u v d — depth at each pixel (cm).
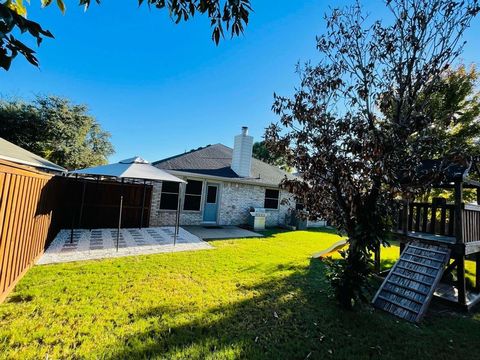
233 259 662
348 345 329
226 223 1276
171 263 592
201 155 1427
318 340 333
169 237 884
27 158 789
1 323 311
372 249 392
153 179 733
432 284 466
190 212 1177
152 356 275
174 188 1145
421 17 363
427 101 387
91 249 664
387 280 513
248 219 1338
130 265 557
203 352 288
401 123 360
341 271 430
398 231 616
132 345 290
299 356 297
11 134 1620
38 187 492
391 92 386
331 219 427
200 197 1210
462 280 498
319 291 491
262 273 570
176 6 226
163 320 347
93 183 943
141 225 1031
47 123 1712
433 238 561
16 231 385
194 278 509
